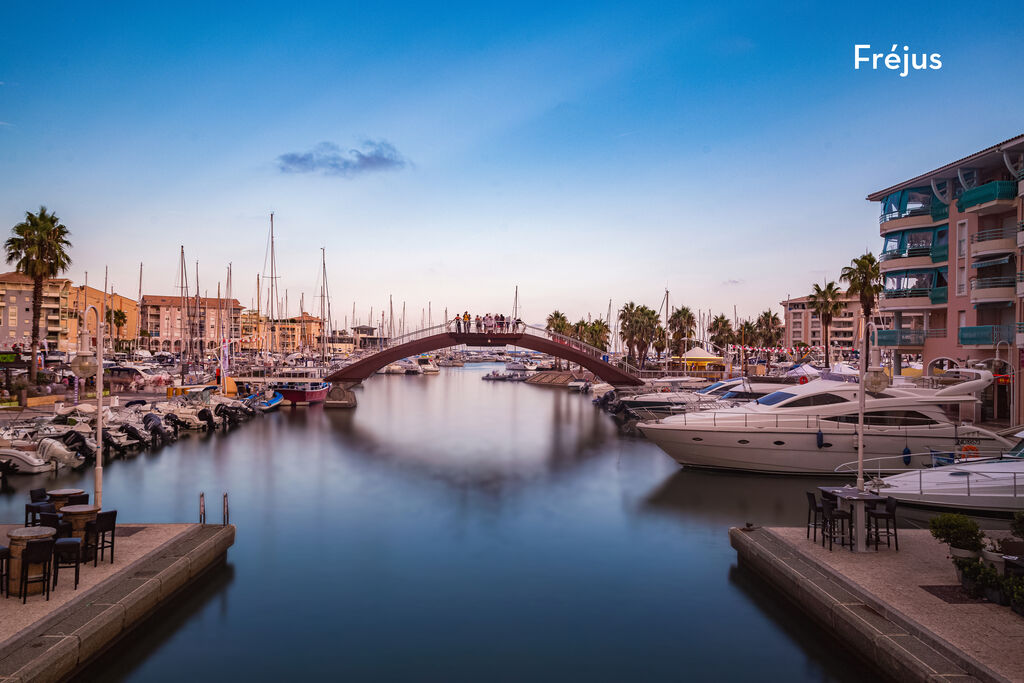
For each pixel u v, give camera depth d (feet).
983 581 36.70
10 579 36.29
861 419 49.29
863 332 50.16
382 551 57.52
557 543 60.18
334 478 91.04
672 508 73.05
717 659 37.78
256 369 209.26
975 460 68.59
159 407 137.80
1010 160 112.68
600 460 107.34
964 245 125.08
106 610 35.27
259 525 65.82
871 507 48.91
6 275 344.28
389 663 37.11
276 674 35.81
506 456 111.24
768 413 85.15
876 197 150.10
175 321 536.83
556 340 191.52
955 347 126.72
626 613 44.24
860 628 34.22
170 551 46.39
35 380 162.20
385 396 254.27
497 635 40.78
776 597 45.21
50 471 89.81
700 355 244.83
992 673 27.76
